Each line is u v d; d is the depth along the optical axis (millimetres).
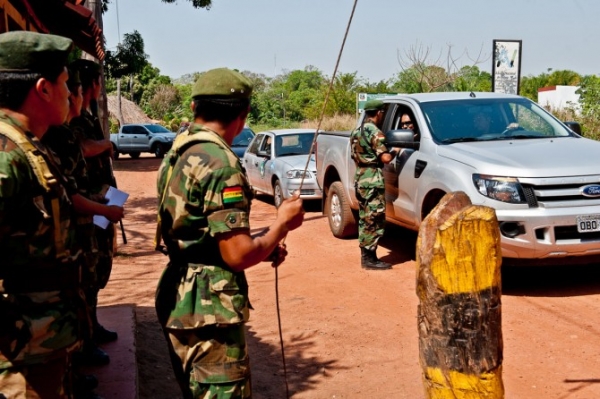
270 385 4910
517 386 4684
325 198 10367
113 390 4023
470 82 27359
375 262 8047
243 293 2924
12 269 2420
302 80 64188
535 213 6320
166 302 2949
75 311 2611
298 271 8156
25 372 2447
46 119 2586
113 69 29078
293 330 6047
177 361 2959
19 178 2383
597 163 6574
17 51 2471
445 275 2500
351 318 6309
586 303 6375
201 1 25453
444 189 6996
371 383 4910
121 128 32406
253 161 14633
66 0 7223
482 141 7551
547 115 8141
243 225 2779
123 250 9773
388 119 8758
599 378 4770
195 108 2992
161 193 2996
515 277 7312
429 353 2586
